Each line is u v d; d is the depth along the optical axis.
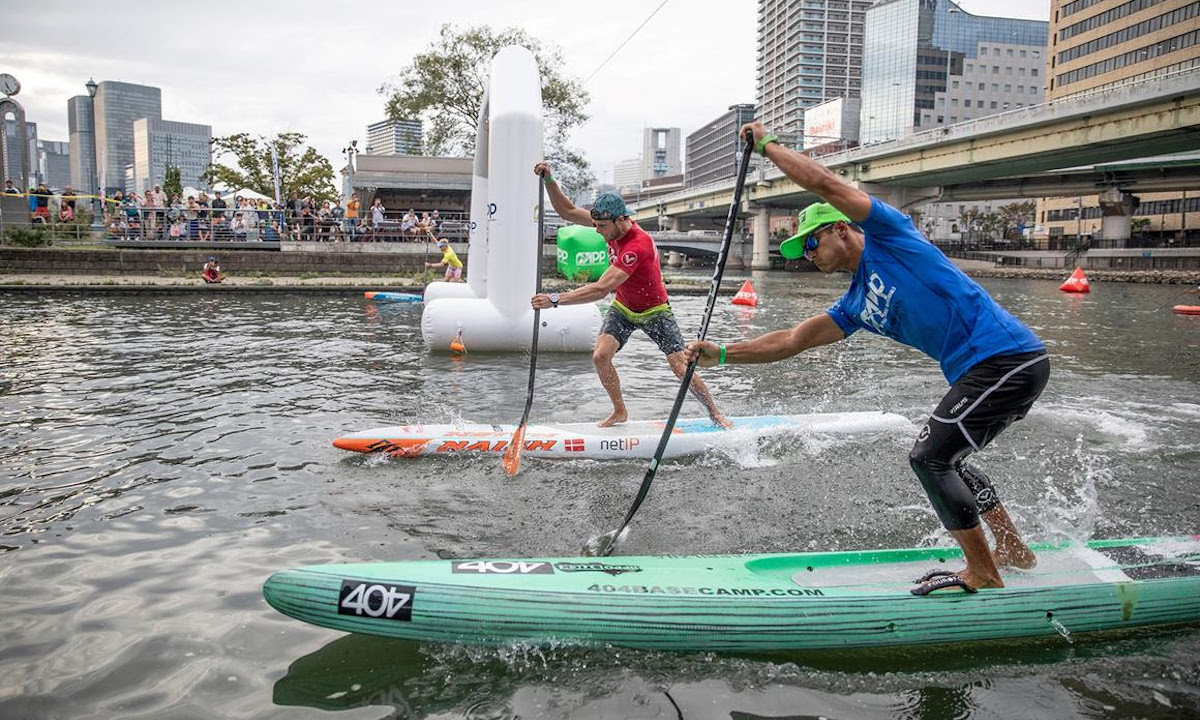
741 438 5.59
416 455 5.32
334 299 18.41
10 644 2.88
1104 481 4.94
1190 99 27.44
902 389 7.99
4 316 13.65
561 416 6.55
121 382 7.70
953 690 2.67
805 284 33.31
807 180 3.14
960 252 66.81
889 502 4.51
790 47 113.75
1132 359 10.40
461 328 9.84
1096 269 48.19
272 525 4.03
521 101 9.68
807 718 2.50
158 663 2.77
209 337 11.25
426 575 2.96
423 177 32.72
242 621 3.06
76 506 4.25
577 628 2.87
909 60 112.75
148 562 3.57
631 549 3.80
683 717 2.50
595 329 10.12
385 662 2.79
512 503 4.42
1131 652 2.93
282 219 27.72
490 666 2.76
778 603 2.94
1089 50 74.25
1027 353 2.96
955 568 3.30
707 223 91.75
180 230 26.02
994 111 115.69
